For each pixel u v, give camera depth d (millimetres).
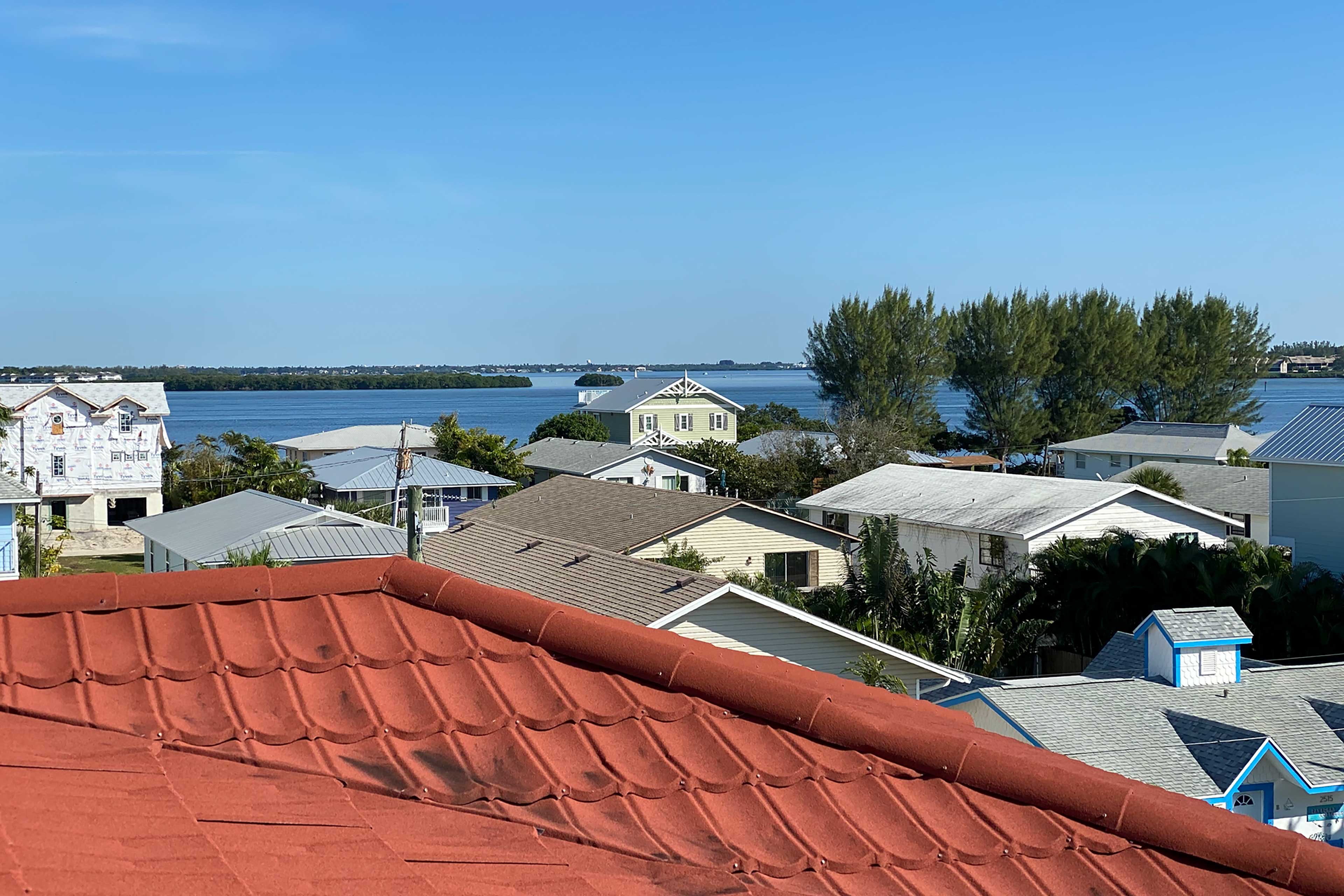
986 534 38125
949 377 82375
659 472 61531
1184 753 17484
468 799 4016
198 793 3805
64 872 3074
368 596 5320
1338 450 37125
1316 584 31016
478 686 4707
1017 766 4496
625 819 4051
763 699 4734
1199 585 31141
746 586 32094
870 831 4164
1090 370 80625
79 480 56938
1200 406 84312
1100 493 38469
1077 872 4102
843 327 79062
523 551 28062
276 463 60906
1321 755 17734
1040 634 32125
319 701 4500
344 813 3816
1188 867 4164
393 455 56031
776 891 3742
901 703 6117
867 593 31406
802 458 62406
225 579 5121
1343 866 4051
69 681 4453
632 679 4902
